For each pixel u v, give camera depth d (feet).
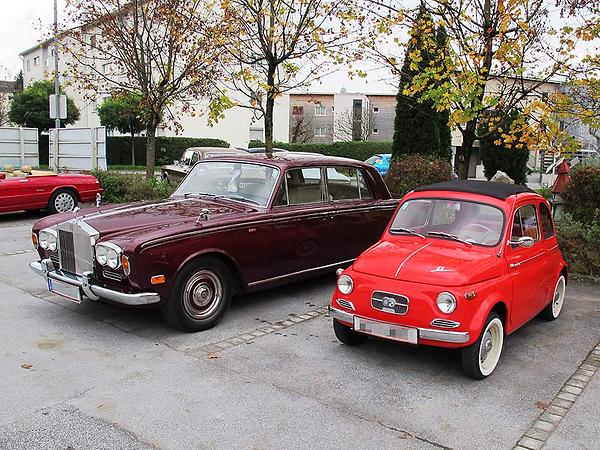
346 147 131.44
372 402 14.35
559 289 21.36
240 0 32.83
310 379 15.70
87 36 68.49
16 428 12.80
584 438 12.77
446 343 15.08
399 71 29.07
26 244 33.50
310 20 31.65
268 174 22.40
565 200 31.42
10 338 18.56
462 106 26.63
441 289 15.21
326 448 12.16
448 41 26.37
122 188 45.21
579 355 17.83
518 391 15.15
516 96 30.37
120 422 13.15
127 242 17.74
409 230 18.80
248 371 16.17
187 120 122.42
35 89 107.76
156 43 41.57
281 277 21.91
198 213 20.63
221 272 19.86
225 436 12.59
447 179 43.93
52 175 42.68
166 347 17.94
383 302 15.88
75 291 19.17
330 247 23.73
